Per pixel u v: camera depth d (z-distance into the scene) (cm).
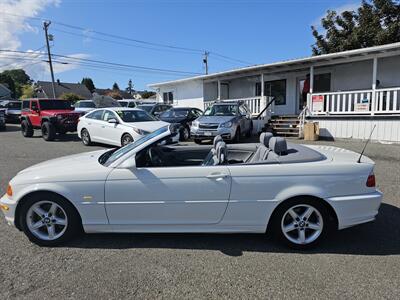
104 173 363
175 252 357
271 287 288
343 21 1970
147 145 378
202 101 2131
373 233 403
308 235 362
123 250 362
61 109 1549
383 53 1226
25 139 1494
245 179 352
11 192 374
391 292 278
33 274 312
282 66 1554
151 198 360
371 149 1026
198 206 358
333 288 285
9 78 7881
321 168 350
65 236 372
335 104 1425
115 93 7025
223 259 340
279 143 378
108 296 277
